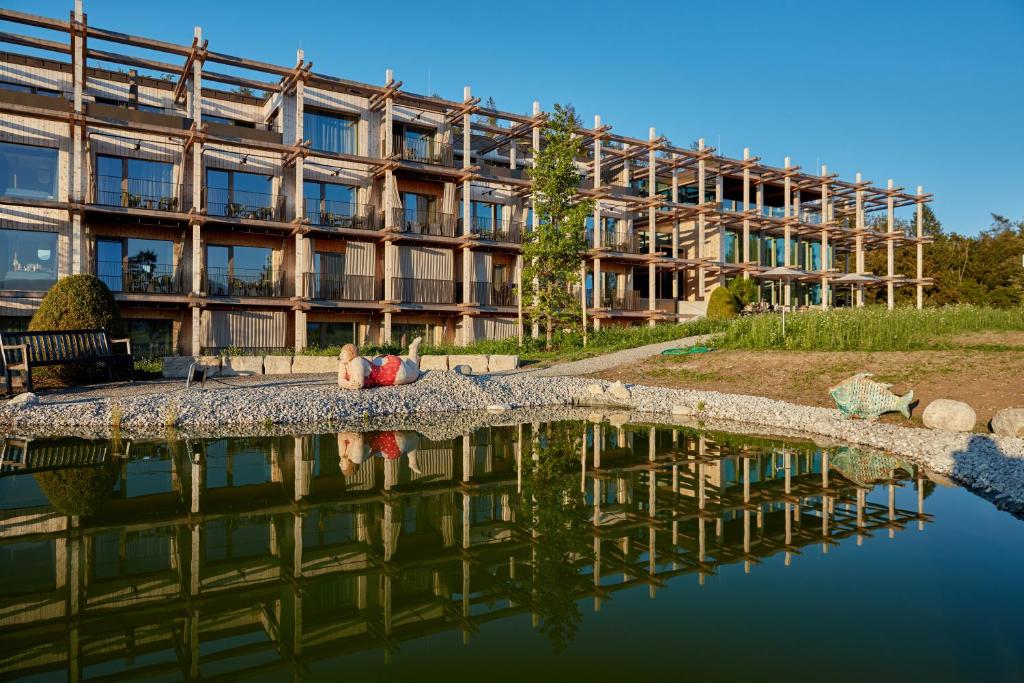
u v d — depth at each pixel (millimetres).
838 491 6398
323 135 23141
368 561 4406
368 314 23703
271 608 3662
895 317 17469
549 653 3070
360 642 3250
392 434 9609
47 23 17172
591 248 28062
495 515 5504
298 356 17172
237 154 21562
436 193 25578
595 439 9352
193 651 3131
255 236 21984
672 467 7492
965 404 9547
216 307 20859
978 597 3740
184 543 4711
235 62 19859
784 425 10656
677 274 33594
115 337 14305
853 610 3557
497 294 27016
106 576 4086
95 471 6938
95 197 19250
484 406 12680
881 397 10344
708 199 35531
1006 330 16281
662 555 4523
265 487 6367
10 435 8992
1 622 3426
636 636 3238
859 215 36031
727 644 3141
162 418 10078
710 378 15391
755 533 5023
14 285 18453
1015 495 5980
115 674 2898
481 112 24688
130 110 19172
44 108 17953
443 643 3195
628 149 30406
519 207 27781
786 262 33531
